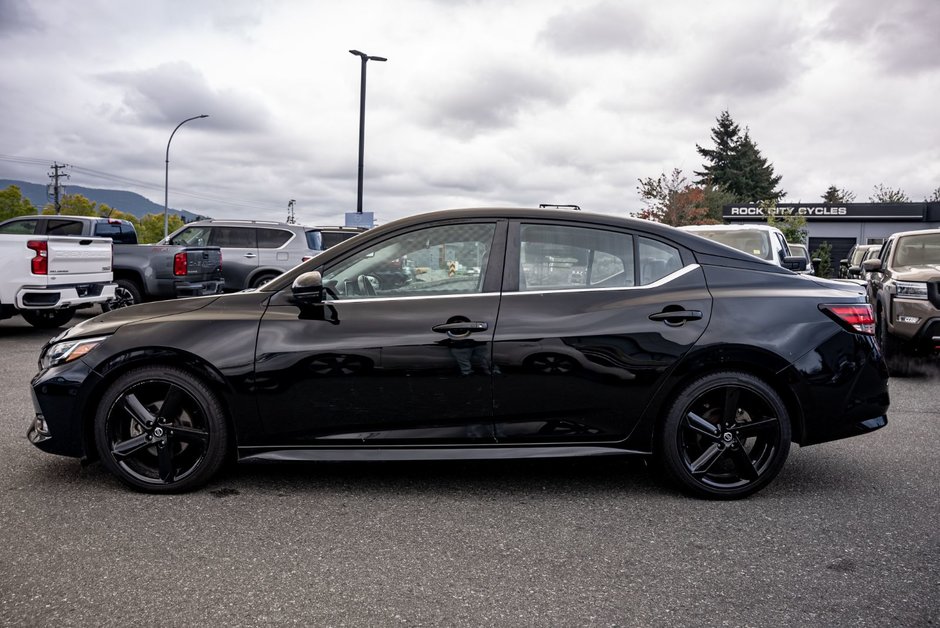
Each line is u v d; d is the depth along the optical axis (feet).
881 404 13.38
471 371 12.75
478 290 13.14
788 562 10.34
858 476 14.57
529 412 12.89
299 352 12.82
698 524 11.84
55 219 50.24
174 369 12.96
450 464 15.21
